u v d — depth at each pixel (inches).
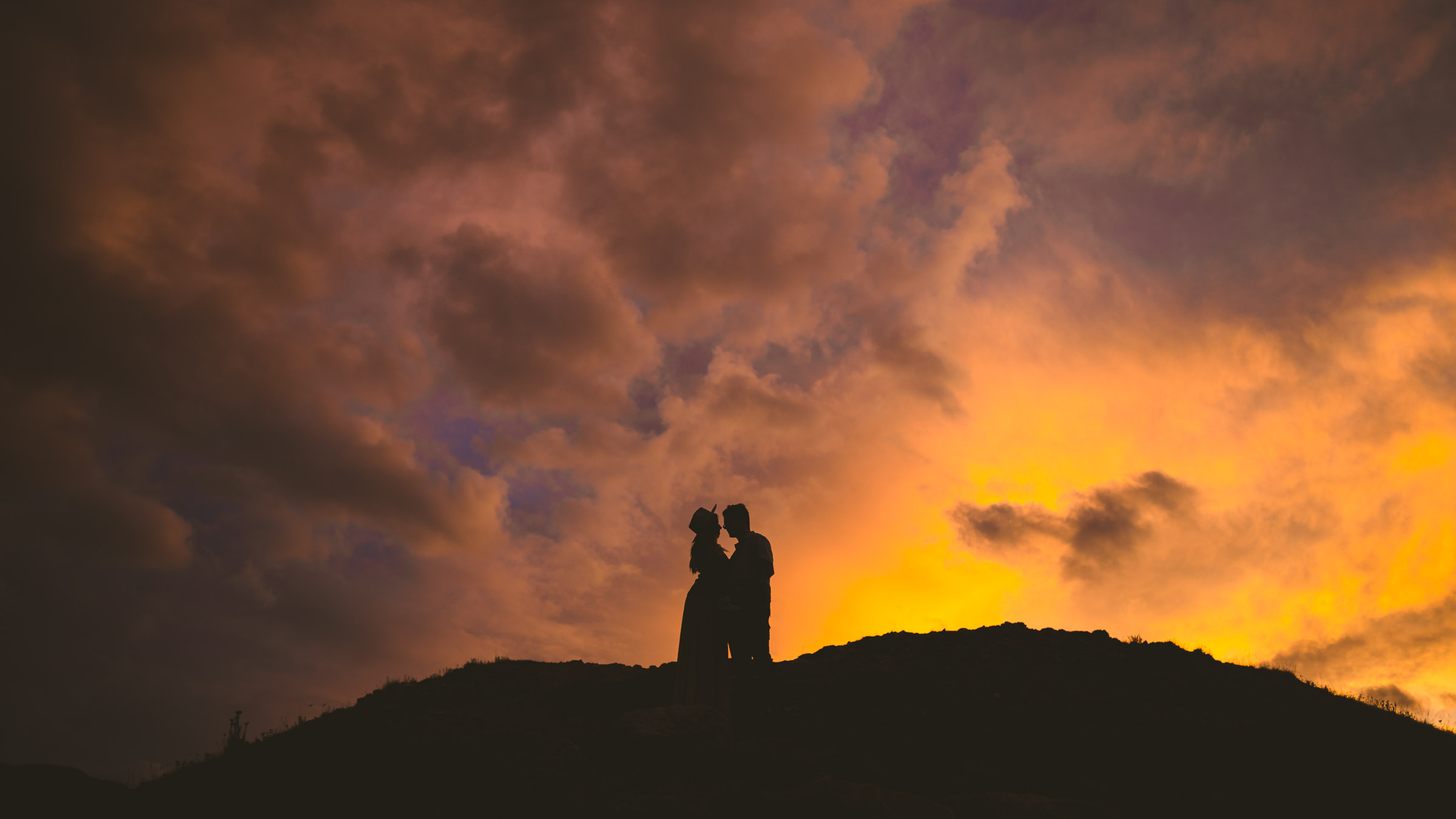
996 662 478.0
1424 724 405.4
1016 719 385.1
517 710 402.6
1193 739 362.9
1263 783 311.4
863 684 440.1
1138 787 305.4
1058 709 402.0
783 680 445.1
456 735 341.4
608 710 406.6
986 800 267.9
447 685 497.7
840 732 365.7
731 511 377.1
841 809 254.1
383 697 485.4
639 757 311.9
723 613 356.5
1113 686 439.8
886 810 252.7
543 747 312.2
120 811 267.6
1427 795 297.6
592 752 324.5
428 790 286.2
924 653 502.0
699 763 306.3
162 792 296.2
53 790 264.5
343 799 279.0
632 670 521.7
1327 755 343.9
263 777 307.4
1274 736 368.2
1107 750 348.5
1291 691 440.1
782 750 310.0
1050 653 495.8
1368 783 310.7
